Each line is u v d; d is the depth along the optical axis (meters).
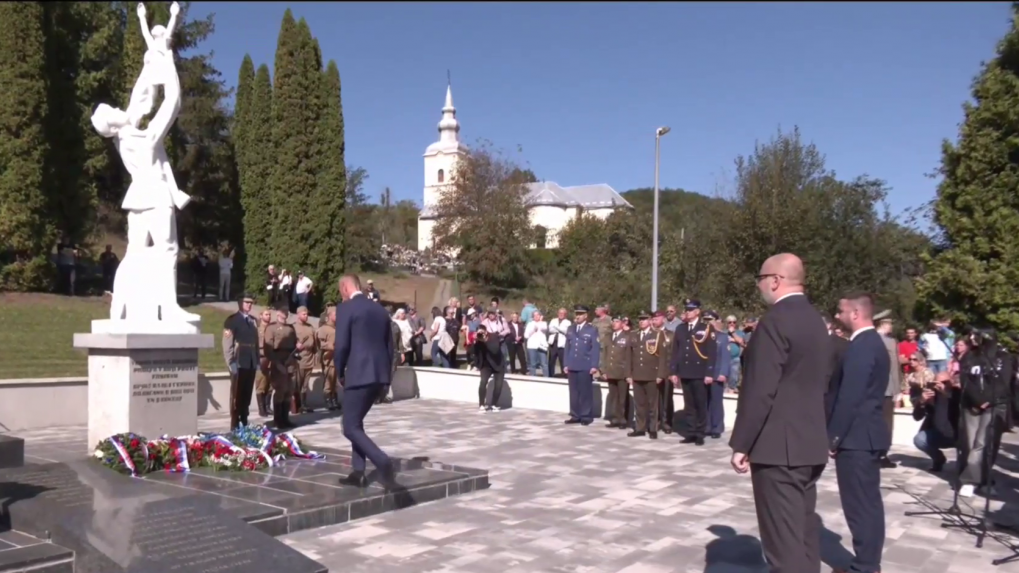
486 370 16.25
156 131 10.50
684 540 6.79
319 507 6.93
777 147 27.52
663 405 13.66
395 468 8.83
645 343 13.11
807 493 4.60
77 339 9.55
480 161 47.62
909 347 14.35
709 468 10.23
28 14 25.67
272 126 32.59
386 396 17.47
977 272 16.12
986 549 6.79
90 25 28.48
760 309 25.34
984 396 8.23
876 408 5.72
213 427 12.98
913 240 26.42
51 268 25.95
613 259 32.03
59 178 27.08
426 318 36.84
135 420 9.46
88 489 6.94
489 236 44.69
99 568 5.04
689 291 28.25
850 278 26.17
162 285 10.29
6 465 8.08
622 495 8.53
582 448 11.75
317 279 31.91
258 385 14.27
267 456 8.68
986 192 16.42
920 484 9.77
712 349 12.37
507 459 10.71
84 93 27.66
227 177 37.12
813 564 4.63
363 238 52.66
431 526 7.06
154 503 6.48
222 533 5.80
